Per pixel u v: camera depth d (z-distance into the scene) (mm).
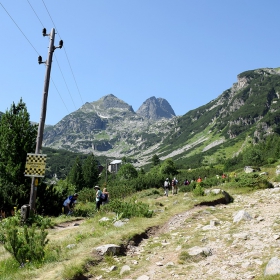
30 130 18000
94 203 26641
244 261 6812
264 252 7188
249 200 16344
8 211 15852
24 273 7176
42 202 17344
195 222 12016
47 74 15648
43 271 7238
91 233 10773
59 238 10906
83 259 7574
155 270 7078
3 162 17203
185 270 6809
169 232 10820
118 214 14258
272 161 65188
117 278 6820
